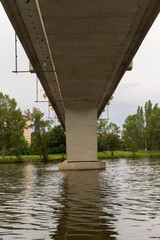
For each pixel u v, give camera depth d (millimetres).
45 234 8984
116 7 14984
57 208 13172
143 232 9039
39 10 15453
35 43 19828
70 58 21688
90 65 23453
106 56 21609
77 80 27953
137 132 115812
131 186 21375
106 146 126812
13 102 89688
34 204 14500
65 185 23156
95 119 44312
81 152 44438
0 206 14156
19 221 10828
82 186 22094
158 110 118812
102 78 27578
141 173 33812
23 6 15133
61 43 18953
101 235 8727
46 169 48625
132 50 21719
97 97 36781
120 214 11594
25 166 63594
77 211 12328
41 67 25188
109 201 14773
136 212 11969
